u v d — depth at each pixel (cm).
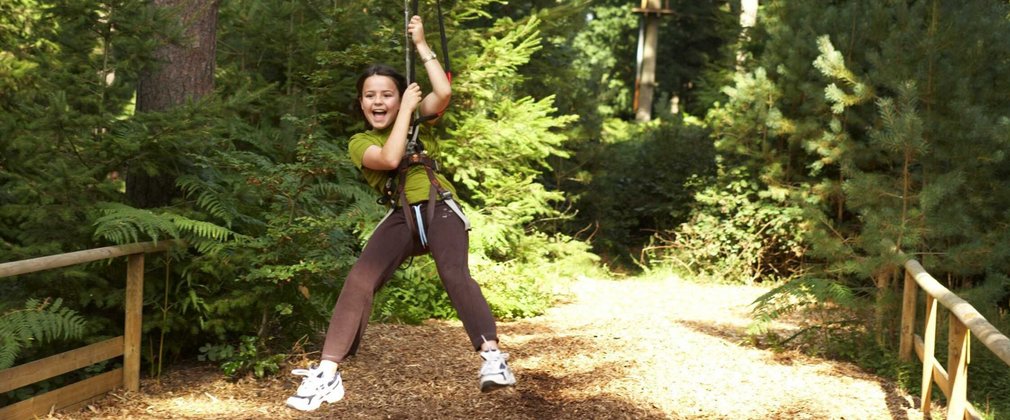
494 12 1380
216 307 619
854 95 989
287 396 585
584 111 1452
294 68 895
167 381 602
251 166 625
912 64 816
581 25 1361
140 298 570
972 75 817
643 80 2405
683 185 1458
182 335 636
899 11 859
